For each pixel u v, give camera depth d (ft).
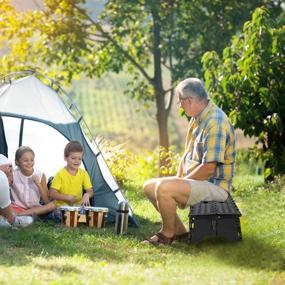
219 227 25.72
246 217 31.14
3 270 20.03
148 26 67.87
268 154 43.75
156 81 67.05
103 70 67.97
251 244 25.46
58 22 64.39
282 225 29.25
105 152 48.37
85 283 19.02
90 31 66.64
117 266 21.83
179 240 27.25
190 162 26.94
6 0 62.18
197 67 63.05
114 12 65.98
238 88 43.19
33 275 19.54
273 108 42.57
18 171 30.99
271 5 62.39
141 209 34.32
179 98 26.78
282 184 40.75
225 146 26.50
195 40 64.49
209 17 62.80
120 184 45.83
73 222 29.01
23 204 30.68
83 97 208.23
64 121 32.65
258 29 43.37
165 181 26.20
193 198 26.17
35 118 32.65
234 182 46.03
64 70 66.80
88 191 31.30
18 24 65.26
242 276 21.26
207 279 20.58
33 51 67.10
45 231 27.20
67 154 31.19
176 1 63.36
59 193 31.09
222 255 24.25
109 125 187.01
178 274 21.15
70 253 23.56
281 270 22.40
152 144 173.17
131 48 69.77
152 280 20.01
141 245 25.99
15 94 32.83
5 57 67.15
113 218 31.32
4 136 33.22
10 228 27.32
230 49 45.42
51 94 32.78
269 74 43.21
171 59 65.46
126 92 71.10
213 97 44.04
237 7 62.13
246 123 43.52
